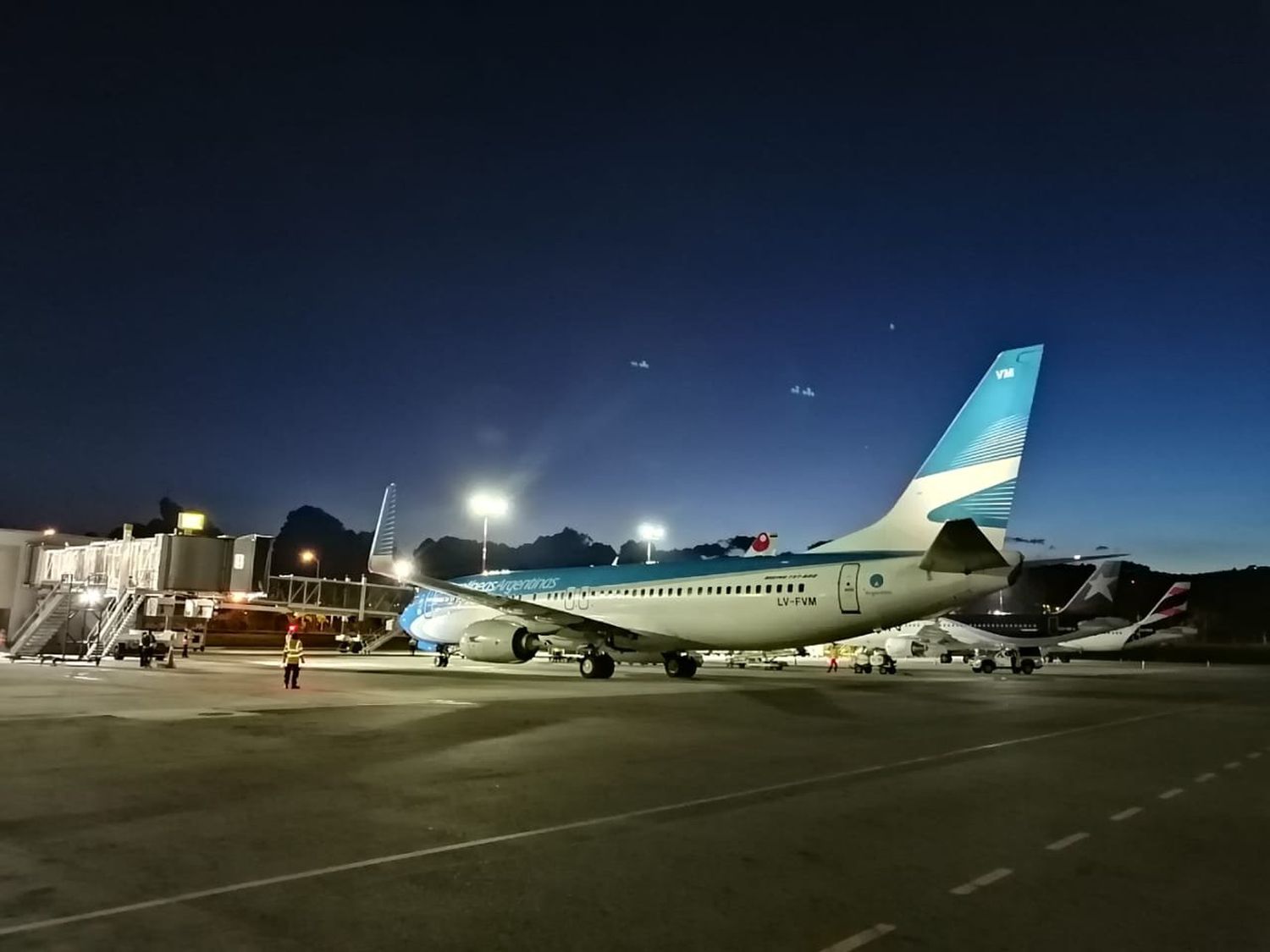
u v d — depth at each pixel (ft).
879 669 186.19
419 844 27.96
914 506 96.17
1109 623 213.87
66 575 163.22
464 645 118.21
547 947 19.30
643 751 49.60
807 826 31.55
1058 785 41.24
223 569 135.03
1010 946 19.88
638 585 117.50
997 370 90.38
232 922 20.54
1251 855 28.45
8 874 24.13
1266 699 106.93
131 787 36.68
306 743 50.11
